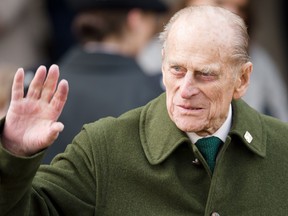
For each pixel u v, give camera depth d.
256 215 11.39
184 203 11.33
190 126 10.95
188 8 11.06
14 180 10.62
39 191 11.09
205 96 10.89
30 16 21.95
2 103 15.04
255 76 17.50
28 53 21.91
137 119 11.71
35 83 10.67
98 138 11.46
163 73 11.09
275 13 23.45
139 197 11.37
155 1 15.62
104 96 14.66
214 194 11.35
